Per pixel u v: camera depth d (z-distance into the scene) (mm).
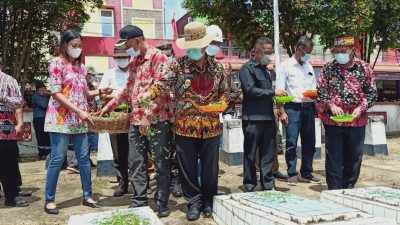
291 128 5781
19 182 5414
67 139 4637
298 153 8422
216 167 4355
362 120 4914
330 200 4449
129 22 25219
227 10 12680
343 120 4570
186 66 4125
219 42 4684
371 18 12156
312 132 5930
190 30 3957
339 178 4980
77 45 4551
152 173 6027
